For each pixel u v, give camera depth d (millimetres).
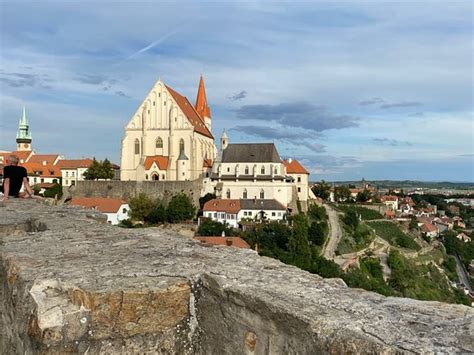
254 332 5723
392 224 150750
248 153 129750
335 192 182375
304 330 5012
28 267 7414
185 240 9883
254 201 122000
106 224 12664
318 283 6484
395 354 4227
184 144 135625
